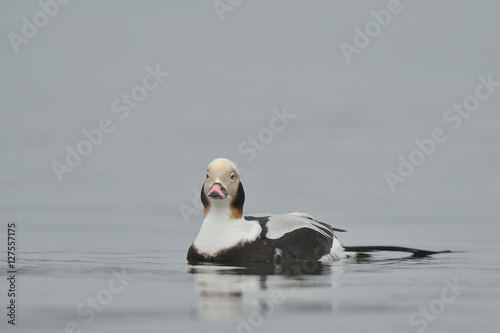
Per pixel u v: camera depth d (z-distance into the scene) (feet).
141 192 80.48
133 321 37.14
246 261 49.78
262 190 81.56
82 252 54.34
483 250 55.98
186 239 59.82
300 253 50.47
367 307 39.34
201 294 41.65
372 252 55.01
